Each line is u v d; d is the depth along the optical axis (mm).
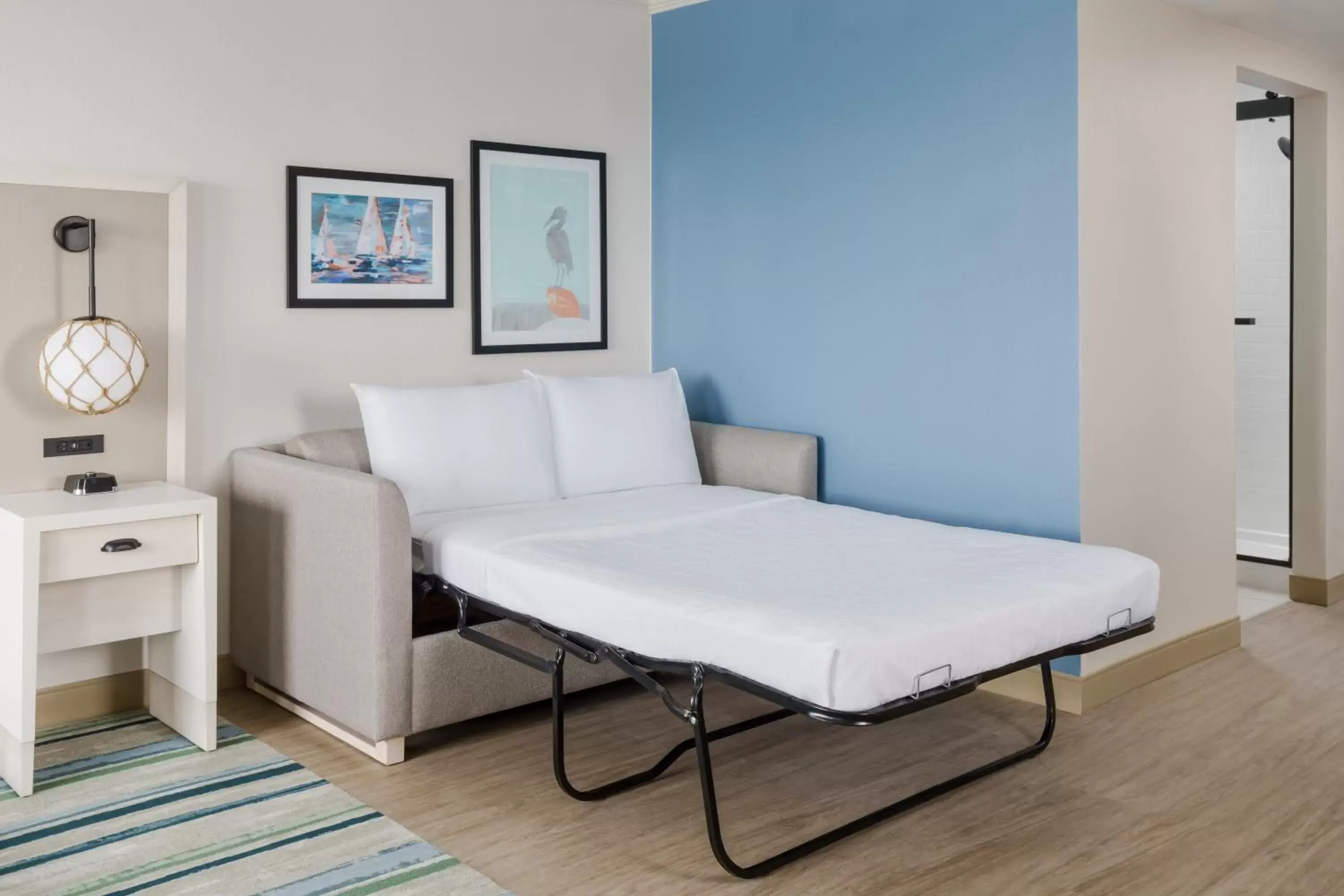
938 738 3309
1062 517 3547
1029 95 3518
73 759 3104
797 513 3701
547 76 4473
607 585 2723
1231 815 2770
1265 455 5707
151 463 3545
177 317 3553
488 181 4309
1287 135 5531
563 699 2916
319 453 3676
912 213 3883
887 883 2432
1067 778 3002
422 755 3164
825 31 4109
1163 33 3717
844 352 4148
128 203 3451
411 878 2443
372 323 4047
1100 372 3541
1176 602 3936
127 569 2996
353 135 3947
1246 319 5711
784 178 4305
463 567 3184
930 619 2373
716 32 4516
